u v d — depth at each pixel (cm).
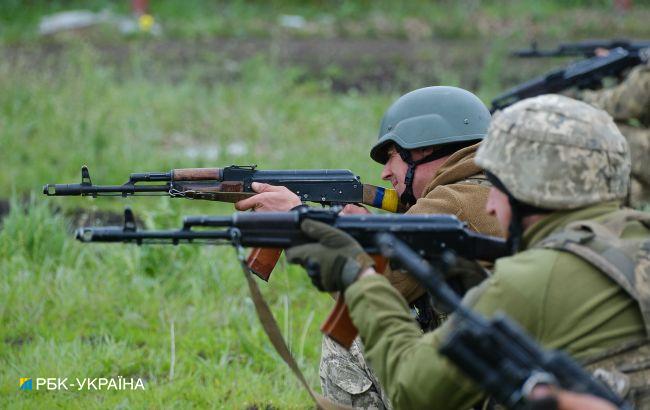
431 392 739
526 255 754
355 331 840
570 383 626
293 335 1507
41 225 1748
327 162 2388
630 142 1855
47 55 3775
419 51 4094
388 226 817
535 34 4425
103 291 1599
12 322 1516
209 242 810
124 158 2355
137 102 2853
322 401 882
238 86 3259
